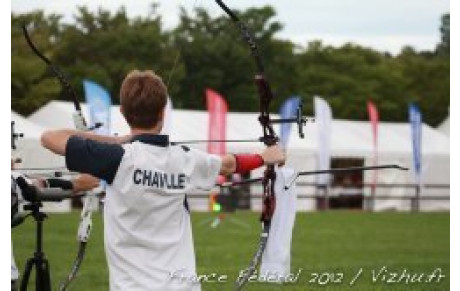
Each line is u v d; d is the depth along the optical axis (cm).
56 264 1491
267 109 612
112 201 529
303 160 3512
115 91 4794
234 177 3081
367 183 3738
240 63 5384
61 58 4878
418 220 3027
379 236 2352
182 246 535
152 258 525
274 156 579
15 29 4400
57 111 3203
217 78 5322
